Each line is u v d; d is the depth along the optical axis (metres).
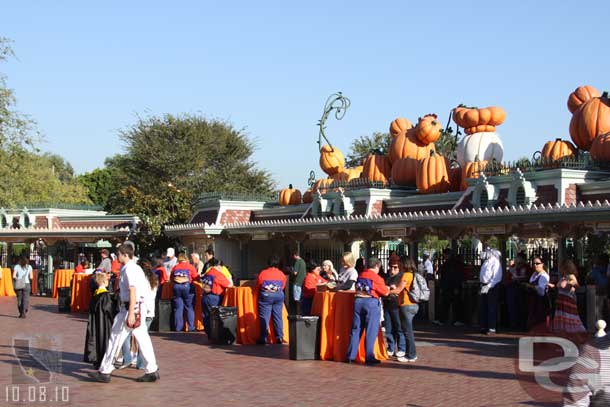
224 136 56.84
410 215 19.75
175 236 31.80
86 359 12.11
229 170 56.56
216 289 16.47
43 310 24.81
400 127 29.06
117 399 10.16
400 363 13.05
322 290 15.54
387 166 27.67
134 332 11.41
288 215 28.75
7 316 22.53
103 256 23.12
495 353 14.07
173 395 10.44
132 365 13.05
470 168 23.00
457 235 19.75
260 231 26.39
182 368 12.80
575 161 19.34
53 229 33.72
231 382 11.44
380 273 20.55
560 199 18.45
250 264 30.05
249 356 14.23
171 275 18.78
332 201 25.95
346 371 12.36
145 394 10.51
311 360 13.63
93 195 76.12
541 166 19.61
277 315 16.09
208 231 28.86
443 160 24.58
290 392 10.61
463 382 11.15
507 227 17.83
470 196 21.03
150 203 33.31
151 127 55.62
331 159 30.77
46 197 50.88
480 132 24.80
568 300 12.59
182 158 54.09
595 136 21.61
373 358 13.04
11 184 36.50
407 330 13.18
